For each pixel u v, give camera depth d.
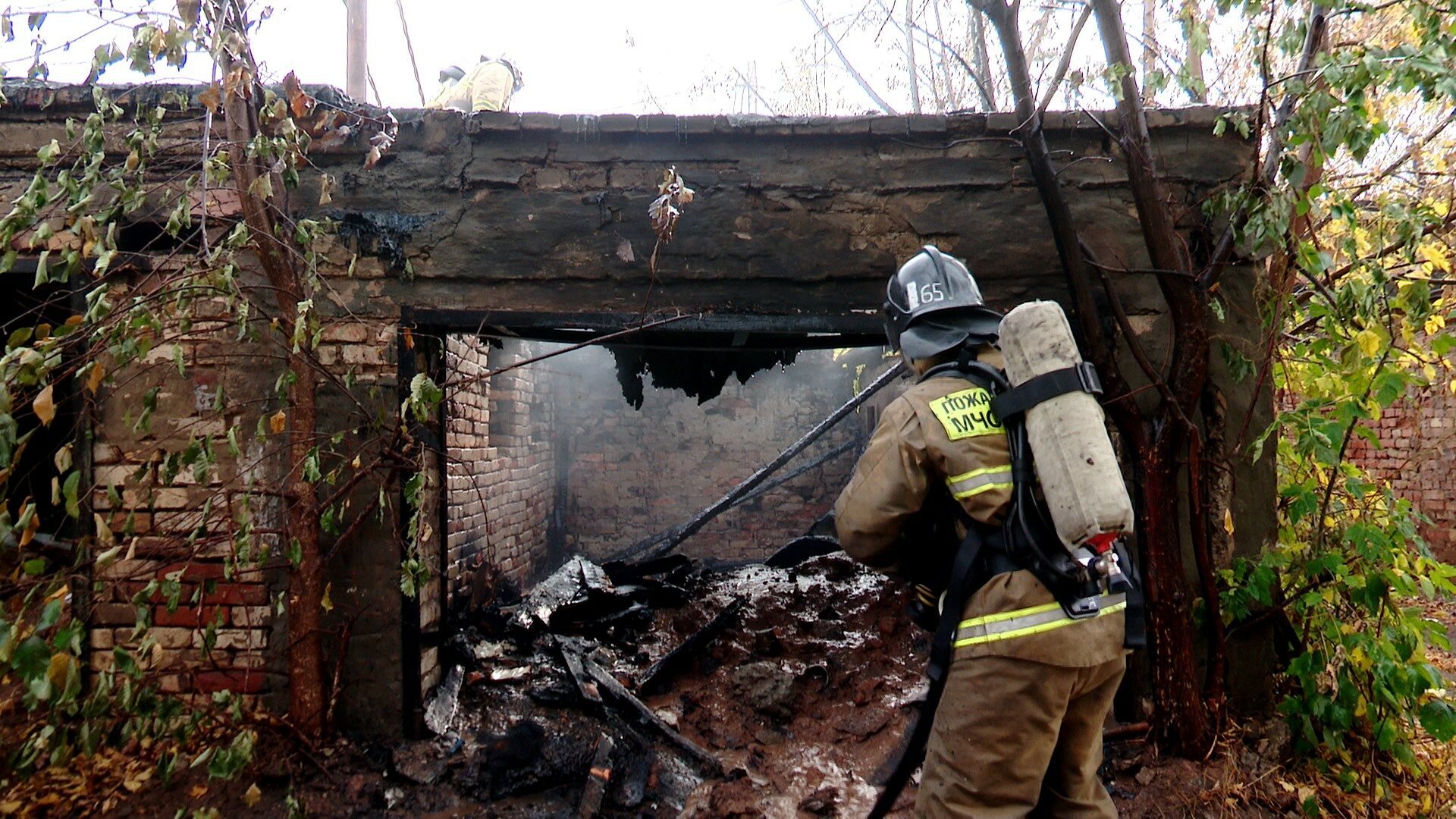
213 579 2.54
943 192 3.11
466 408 4.55
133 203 2.38
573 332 3.42
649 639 3.98
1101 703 1.86
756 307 3.10
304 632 2.83
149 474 2.89
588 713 3.20
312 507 2.79
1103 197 3.09
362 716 2.96
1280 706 2.81
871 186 3.12
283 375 2.68
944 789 1.75
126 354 2.28
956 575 1.81
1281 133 2.55
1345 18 3.22
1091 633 1.71
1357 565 2.87
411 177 3.09
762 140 3.12
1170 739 2.78
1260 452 2.80
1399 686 2.58
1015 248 3.09
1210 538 3.01
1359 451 6.29
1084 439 1.68
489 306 3.08
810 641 3.79
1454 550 5.60
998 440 1.81
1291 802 2.59
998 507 1.78
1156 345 3.06
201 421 2.79
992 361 1.97
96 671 2.95
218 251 2.44
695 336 3.46
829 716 3.28
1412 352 2.85
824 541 5.21
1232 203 2.72
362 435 2.99
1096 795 1.93
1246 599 2.88
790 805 2.70
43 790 2.54
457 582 4.29
